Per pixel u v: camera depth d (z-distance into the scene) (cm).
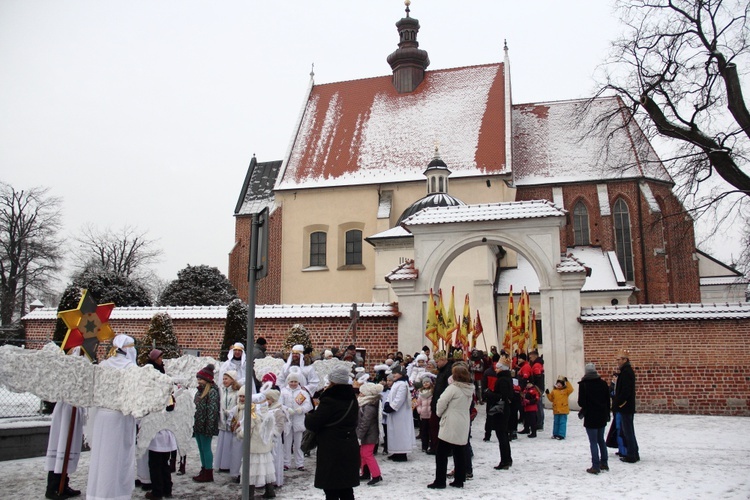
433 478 1138
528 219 2392
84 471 1173
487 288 3244
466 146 4053
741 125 1909
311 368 1381
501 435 1214
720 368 2120
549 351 2295
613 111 2205
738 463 1230
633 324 2228
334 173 4184
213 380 1124
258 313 2558
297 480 1139
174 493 1016
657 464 1229
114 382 846
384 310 2473
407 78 4509
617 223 4016
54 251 5138
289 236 4156
